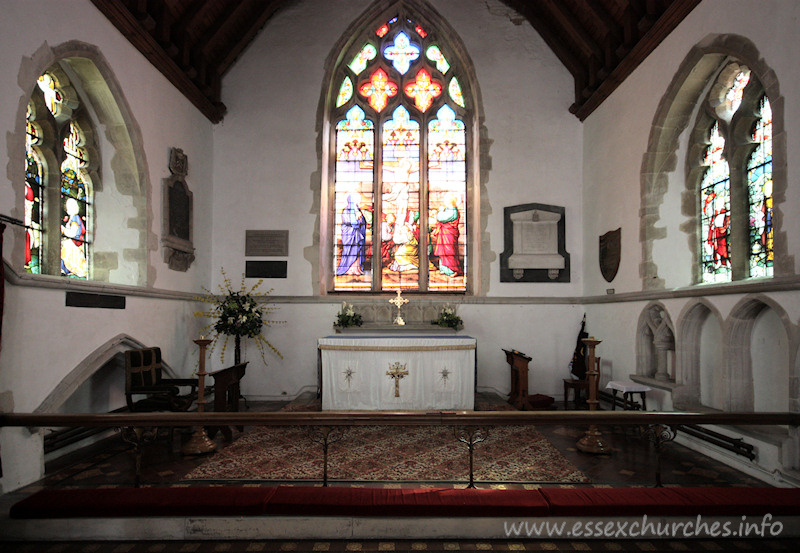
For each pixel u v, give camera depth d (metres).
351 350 7.45
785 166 4.71
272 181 9.77
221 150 9.83
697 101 6.75
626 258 7.88
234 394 6.68
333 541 3.57
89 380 6.94
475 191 9.98
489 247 9.68
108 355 6.21
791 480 4.47
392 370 7.42
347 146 10.43
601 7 7.99
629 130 7.83
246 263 9.62
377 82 10.51
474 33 10.05
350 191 10.33
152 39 7.09
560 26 9.45
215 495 3.72
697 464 5.34
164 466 5.27
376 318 9.55
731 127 6.09
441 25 10.08
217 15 8.62
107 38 6.36
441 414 3.89
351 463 5.34
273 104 9.91
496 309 9.56
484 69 9.98
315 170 9.80
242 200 9.74
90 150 6.95
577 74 9.53
